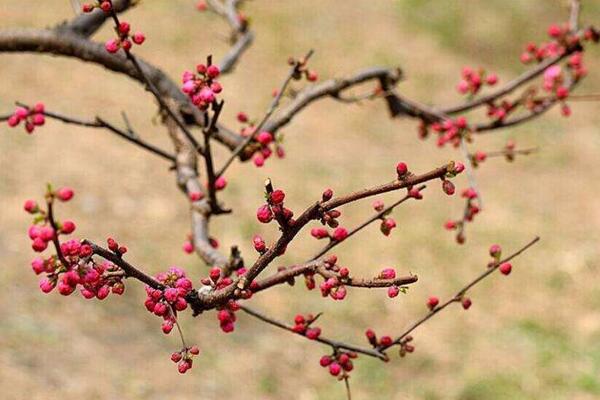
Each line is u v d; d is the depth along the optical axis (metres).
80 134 14.12
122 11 3.53
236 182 13.43
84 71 16.14
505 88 4.32
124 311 9.97
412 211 13.54
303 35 19.19
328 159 14.97
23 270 10.15
